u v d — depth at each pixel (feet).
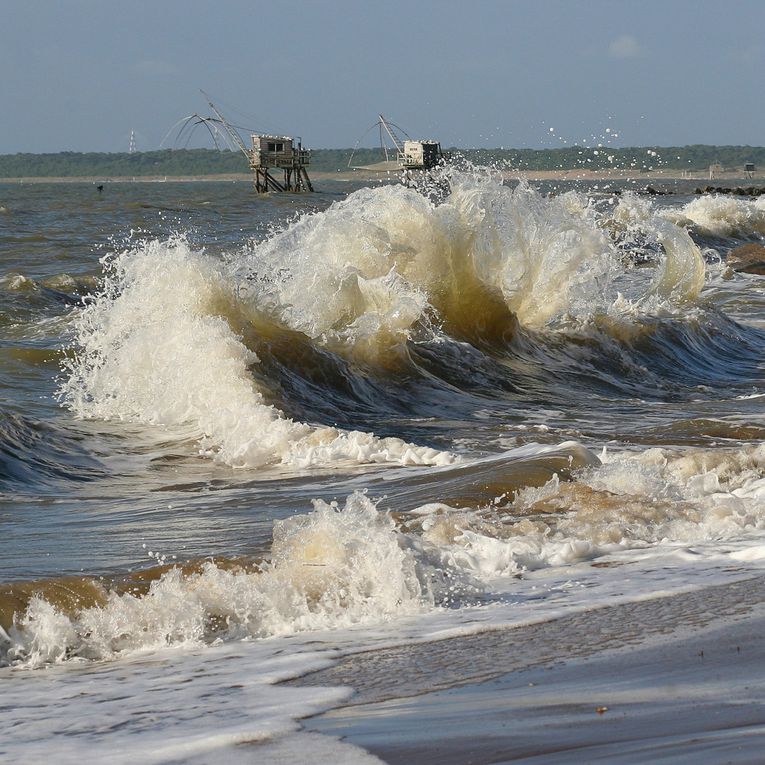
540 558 69.46
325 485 103.55
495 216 195.52
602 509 80.28
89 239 395.75
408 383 159.12
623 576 64.13
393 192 191.52
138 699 44.45
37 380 156.56
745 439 125.59
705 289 296.30
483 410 152.05
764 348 218.59
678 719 35.86
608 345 194.49
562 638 49.93
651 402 164.04
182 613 57.21
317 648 51.42
